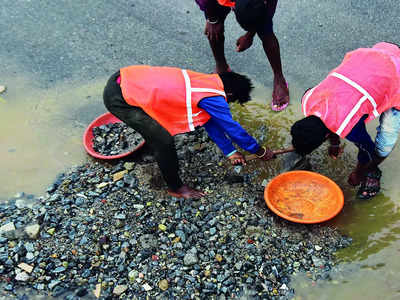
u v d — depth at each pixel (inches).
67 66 195.6
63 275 119.1
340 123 107.7
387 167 141.3
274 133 156.7
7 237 127.3
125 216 131.4
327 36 195.0
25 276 118.6
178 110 114.4
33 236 126.6
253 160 147.0
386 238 123.7
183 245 123.5
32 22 220.4
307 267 118.9
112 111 121.7
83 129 166.7
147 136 118.9
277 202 132.3
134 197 137.0
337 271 117.7
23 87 186.4
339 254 121.2
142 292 114.9
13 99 181.2
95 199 136.9
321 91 113.0
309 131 110.4
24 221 132.0
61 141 161.9
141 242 124.5
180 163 147.6
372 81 108.6
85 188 141.3
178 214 131.2
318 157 146.4
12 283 118.0
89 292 115.6
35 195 141.9
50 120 171.3
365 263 118.9
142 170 144.9
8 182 147.1
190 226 127.9
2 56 202.2
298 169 143.6
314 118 111.5
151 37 206.8
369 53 113.8
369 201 133.2
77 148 158.4
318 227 126.6
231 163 145.9
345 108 107.7
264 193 130.3
